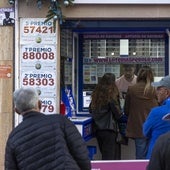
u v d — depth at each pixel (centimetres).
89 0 748
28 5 758
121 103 845
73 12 753
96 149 827
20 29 762
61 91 801
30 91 430
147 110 752
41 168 408
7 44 763
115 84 794
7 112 767
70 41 853
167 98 535
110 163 497
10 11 760
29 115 424
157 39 848
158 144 349
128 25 828
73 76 867
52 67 760
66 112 802
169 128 523
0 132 769
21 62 762
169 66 848
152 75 759
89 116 852
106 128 767
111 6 752
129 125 761
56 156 411
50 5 750
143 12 750
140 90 753
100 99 769
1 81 765
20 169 411
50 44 758
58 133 417
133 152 829
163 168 345
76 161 424
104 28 847
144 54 853
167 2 741
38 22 758
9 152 414
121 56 857
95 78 866
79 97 873
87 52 865
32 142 411
